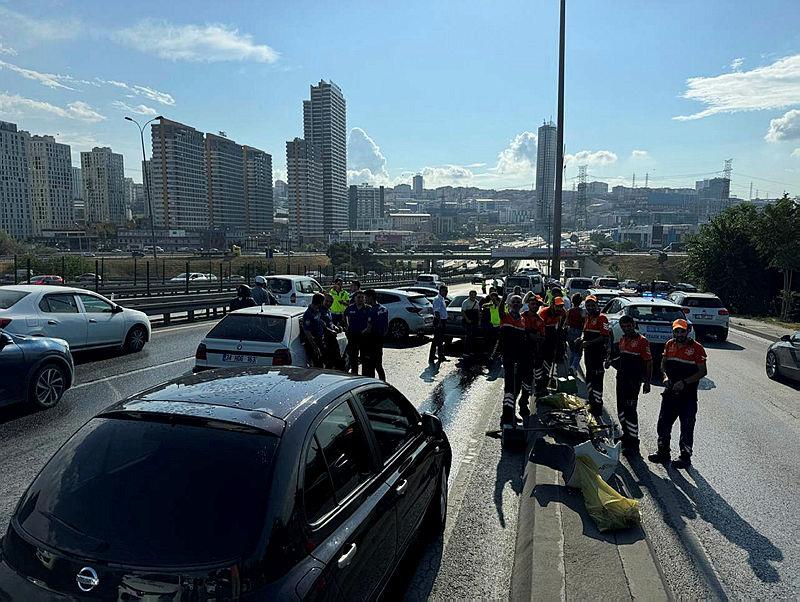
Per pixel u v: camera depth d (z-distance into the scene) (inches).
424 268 4719.5
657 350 513.7
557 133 727.7
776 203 1251.2
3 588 88.5
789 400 410.3
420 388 418.3
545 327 397.1
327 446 115.3
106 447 103.9
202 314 901.2
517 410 345.1
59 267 1690.5
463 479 241.0
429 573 165.6
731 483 242.5
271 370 146.2
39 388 319.6
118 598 82.9
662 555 179.6
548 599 142.0
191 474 96.2
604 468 220.2
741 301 1534.2
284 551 89.9
